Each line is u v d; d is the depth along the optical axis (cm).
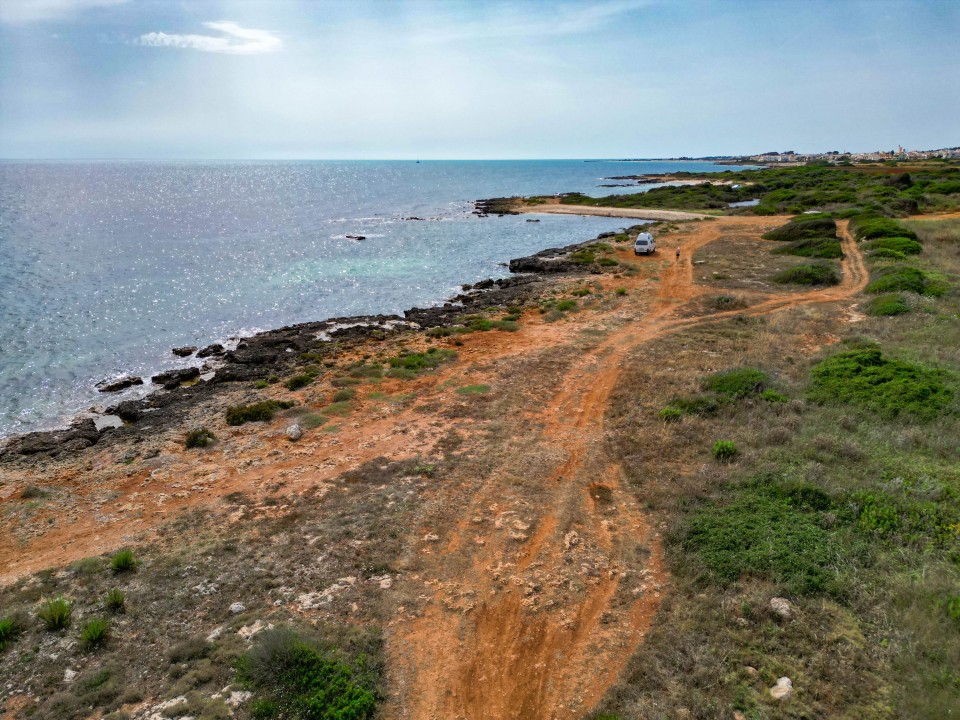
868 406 1555
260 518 1264
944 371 1698
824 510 1114
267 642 829
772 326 2555
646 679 776
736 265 4100
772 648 805
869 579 920
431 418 1803
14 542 1238
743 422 1561
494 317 3158
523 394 1947
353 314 3653
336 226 7731
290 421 1866
